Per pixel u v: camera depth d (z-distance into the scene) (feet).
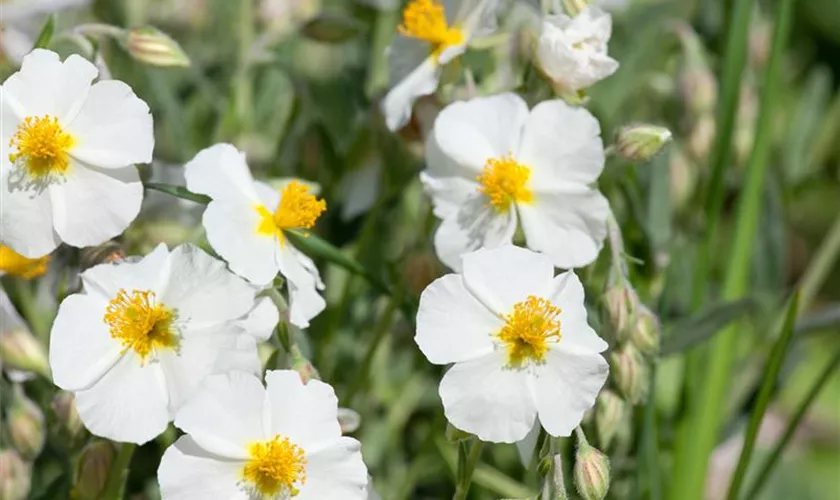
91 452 1.15
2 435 1.21
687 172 1.49
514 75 1.28
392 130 1.27
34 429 1.20
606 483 1.12
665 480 1.49
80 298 1.10
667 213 1.44
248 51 1.57
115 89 1.12
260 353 1.23
